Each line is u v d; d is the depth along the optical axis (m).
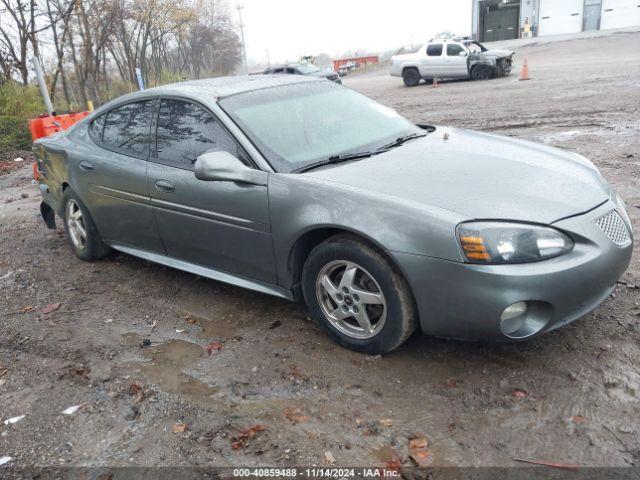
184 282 4.64
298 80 4.39
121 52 29.73
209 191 3.70
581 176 3.36
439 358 3.21
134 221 4.41
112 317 4.14
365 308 3.21
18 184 9.35
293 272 3.52
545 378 2.94
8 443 2.85
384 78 31.12
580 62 23.50
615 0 41.38
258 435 2.73
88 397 3.18
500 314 2.75
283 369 3.26
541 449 2.47
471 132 4.32
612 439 2.49
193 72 48.91
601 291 2.96
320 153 3.63
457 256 2.76
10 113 14.17
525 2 44.59
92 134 4.81
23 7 17.36
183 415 2.93
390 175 3.27
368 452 2.56
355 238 3.12
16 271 5.23
